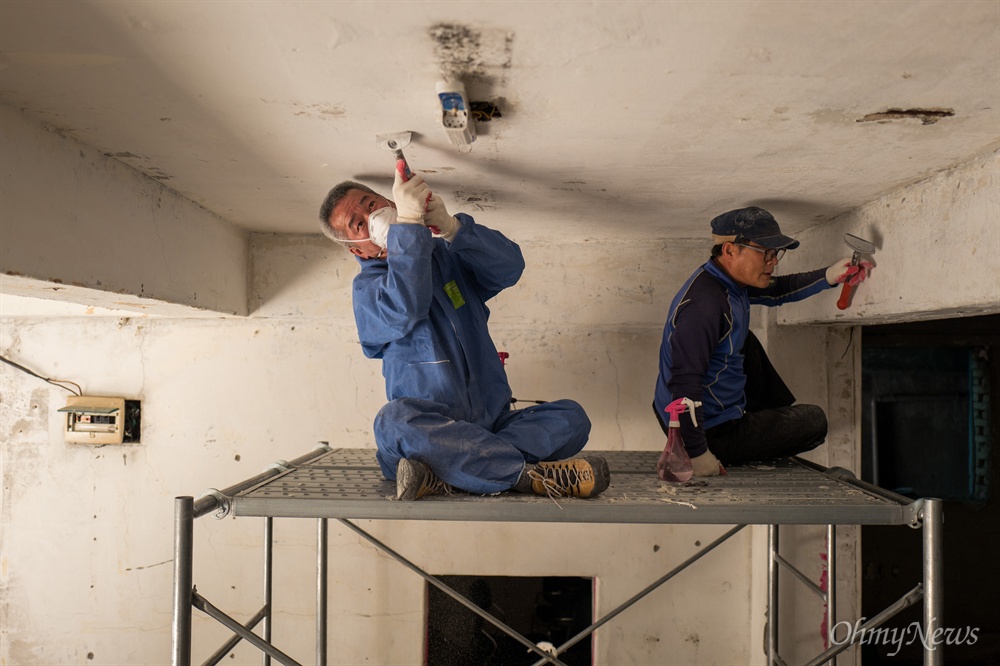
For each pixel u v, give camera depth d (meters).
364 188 1.95
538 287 2.93
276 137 1.62
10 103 1.40
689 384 2.08
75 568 2.91
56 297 2.02
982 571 3.54
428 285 1.82
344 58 1.19
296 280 2.91
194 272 2.35
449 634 3.01
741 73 1.24
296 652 2.89
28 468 2.92
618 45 1.14
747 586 2.91
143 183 1.97
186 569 1.64
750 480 2.06
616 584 2.90
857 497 1.80
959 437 3.58
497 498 1.73
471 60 1.20
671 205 2.30
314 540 2.91
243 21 1.07
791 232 2.73
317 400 2.93
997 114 1.42
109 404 2.89
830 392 2.94
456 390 1.92
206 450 2.92
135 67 1.23
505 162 1.82
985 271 1.65
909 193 1.99
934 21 1.05
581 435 2.02
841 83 1.28
